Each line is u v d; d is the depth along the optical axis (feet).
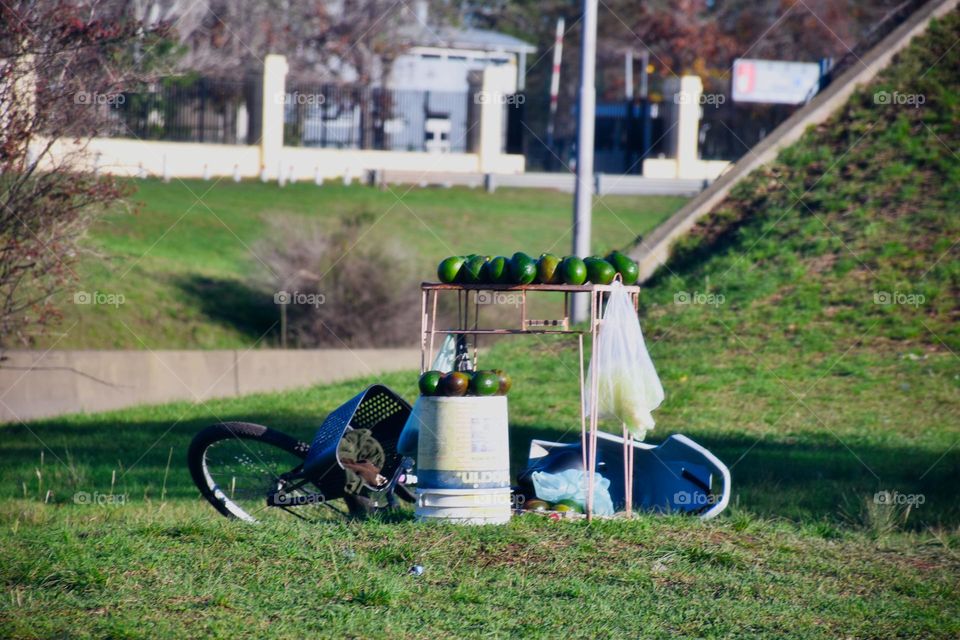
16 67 58.49
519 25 303.07
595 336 41.34
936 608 34.37
